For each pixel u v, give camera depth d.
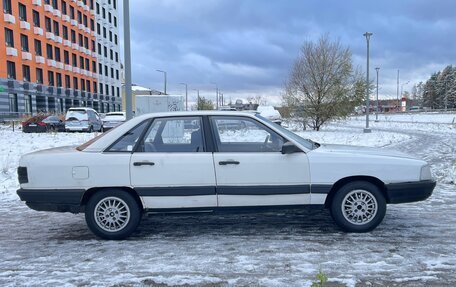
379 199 5.68
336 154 5.67
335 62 29.70
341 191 5.67
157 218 6.68
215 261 4.77
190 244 5.41
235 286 4.09
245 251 5.09
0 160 13.19
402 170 5.65
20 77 48.28
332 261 4.71
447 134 26.36
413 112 97.25
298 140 5.92
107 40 78.56
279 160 5.55
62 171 5.50
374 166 5.62
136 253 5.10
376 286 4.05
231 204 5.57
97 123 32.84
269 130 5.73
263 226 6.17
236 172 5.53
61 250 5.27
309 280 4.20
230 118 5.77
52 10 56.03
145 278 4.31
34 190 5.51
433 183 5.77
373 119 65.12
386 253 4.95
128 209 5.58
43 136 24.38
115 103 82.56
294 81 30.55
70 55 61.75
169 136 5.69
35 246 5.45
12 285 4.20
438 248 5.12
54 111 51.97
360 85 30.17
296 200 5.61
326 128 35.22
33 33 51.47
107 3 78.69
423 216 6.66
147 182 5.51
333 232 5.82
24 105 48.75
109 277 4.36
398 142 20.22
